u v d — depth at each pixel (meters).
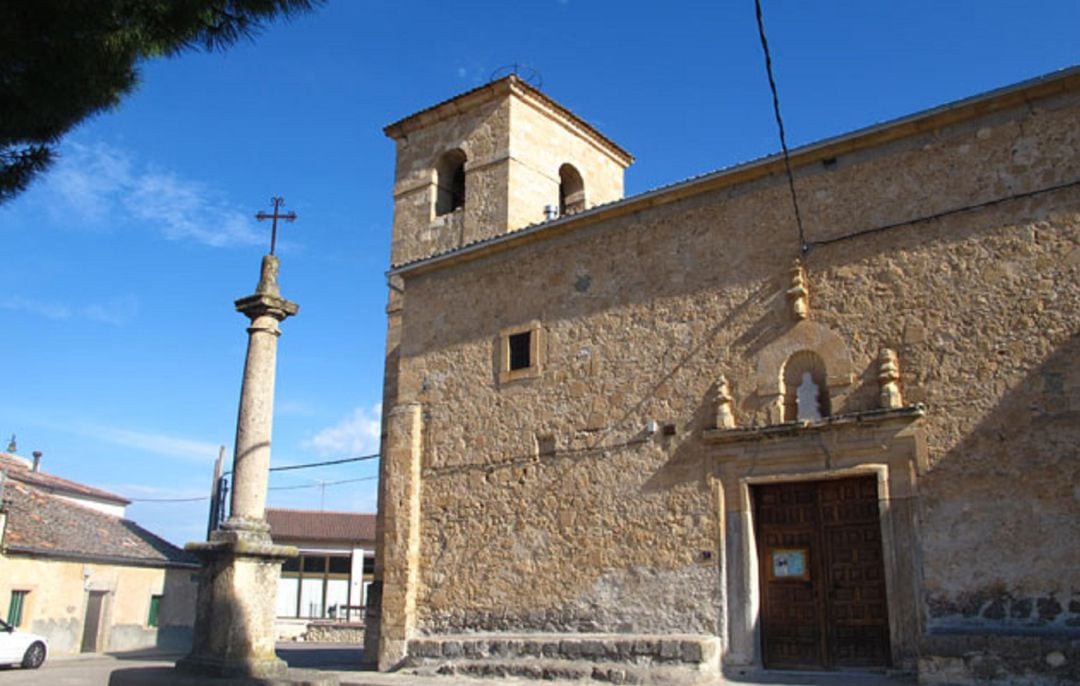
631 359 14.07
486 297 16.12
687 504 12.96
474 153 21.03
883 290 11.98
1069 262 10.74
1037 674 9.59
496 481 15.06
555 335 15.04
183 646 30.83
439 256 16.64
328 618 39.56
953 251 11.58
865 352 11.94
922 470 11.17
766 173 13.32
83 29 6.98
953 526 10.84
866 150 12.53
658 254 14.20
